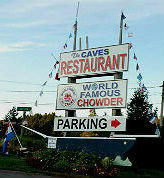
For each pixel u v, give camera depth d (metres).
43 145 31.92
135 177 15.95
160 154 19.41
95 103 22.91
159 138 20.12
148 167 18.75
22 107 29.38
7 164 22.72
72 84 24.30
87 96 23.39
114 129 21.69
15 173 19.09
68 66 24.86
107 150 21.09
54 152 21.58
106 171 18.12
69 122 23.59
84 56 24.23
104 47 23.42
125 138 20.59
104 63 23.20
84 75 23.92
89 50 24.06
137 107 46.03
